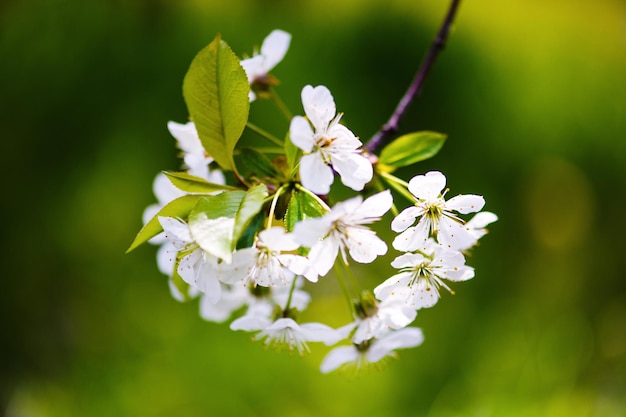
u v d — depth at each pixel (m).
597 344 0.96
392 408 0.84
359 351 0.51
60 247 0.99
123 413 0.86
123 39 1.06
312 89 0.47
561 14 1.16
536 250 1.04
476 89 1.06
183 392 0.86
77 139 1.03
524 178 1.05
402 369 0.87
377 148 0.55
